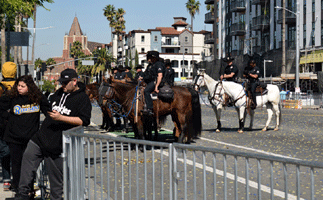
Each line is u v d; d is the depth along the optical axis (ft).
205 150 11.77
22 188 16.85
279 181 16.02
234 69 49.96
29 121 18.19
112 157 14.57
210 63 173.47
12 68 21.07
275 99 50.78
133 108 33.14
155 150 13.11
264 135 46.44
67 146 16.06
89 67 344.90
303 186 14.79
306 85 139.64
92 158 15.11
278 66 143.13
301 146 37.37
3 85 20.76
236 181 11.19
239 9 204.33
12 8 41.29
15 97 18.17
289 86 144.87
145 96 32.58
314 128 54.75
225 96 48.55
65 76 16.16
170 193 12.43
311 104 123.95
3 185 21.16
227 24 227.20
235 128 55.16
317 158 30.71
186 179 12.31
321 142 40.11
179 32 372.17
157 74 32.91
